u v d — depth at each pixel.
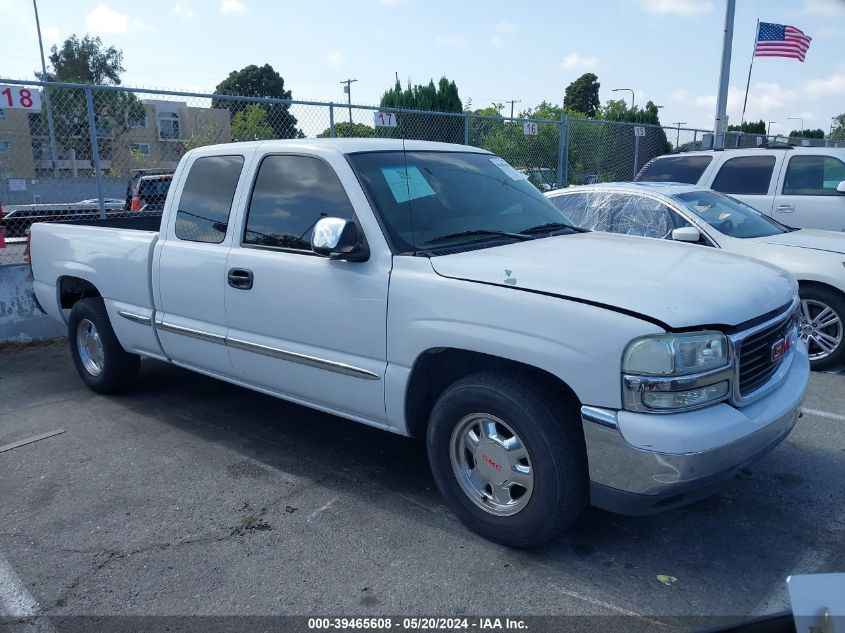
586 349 2.93
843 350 6.04
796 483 4.07
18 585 3.22
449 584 3.15
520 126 13.71
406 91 20.98
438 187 4.13
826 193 8.41
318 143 4.17
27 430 5.13
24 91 7.25
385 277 3.60
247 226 4.37
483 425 3.37
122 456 4.63
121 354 5.65
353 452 4.65
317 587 3.15
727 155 9.20
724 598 3.02
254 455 4.61
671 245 4.00
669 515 3.73
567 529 3.39
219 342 4.55
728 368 2.98
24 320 7.76
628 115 23.62
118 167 9.12
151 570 3.32
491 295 3.21
